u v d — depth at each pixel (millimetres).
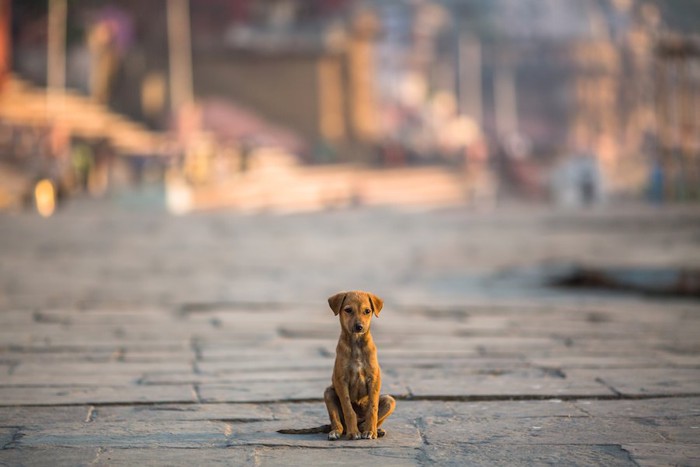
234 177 43688
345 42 57000
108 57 51781
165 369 7387
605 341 8836
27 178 35844
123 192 35062
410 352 8164
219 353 8172
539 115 73562
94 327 9812
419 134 62281
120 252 20344
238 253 20500
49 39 47844
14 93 43625
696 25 36781
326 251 21094
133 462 4762
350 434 5094
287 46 55344
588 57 71375
